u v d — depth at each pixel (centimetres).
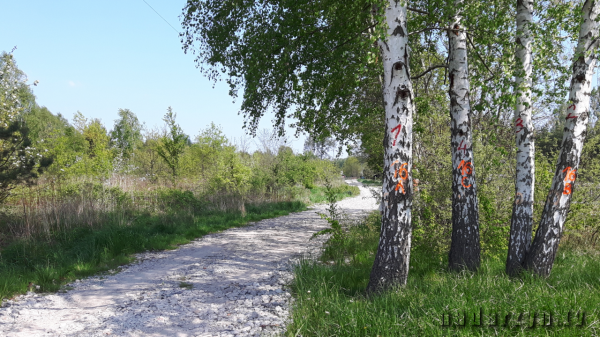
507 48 658
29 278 632
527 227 554
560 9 556
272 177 2312
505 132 855
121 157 1912
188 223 1292
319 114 1054
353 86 934
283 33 759
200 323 438
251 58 786
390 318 375
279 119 959
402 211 481
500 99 561
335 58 824
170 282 640
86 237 909
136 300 538
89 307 509
